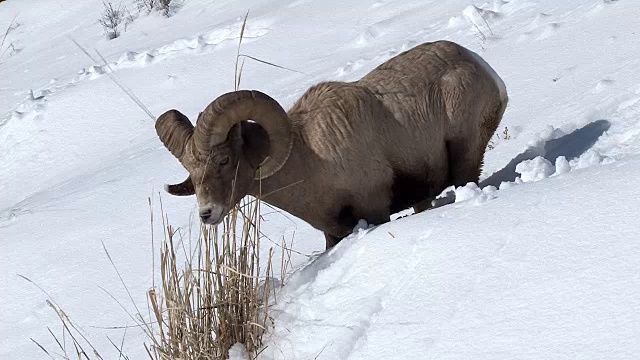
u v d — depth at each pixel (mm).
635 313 14250
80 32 85562
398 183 24344
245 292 20906
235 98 20906
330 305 19438
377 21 53781
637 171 17688
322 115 23219
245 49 57875
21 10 99688
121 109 56031
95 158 51000
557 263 16188
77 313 28875
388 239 19875
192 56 60156
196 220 32906
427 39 44781
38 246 36344
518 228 17656
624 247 15711
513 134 29453
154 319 26000
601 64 31609
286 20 60344
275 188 22922
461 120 24578
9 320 30438
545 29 37031
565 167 22062
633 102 27547
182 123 21938
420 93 24234
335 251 21312
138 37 76875
